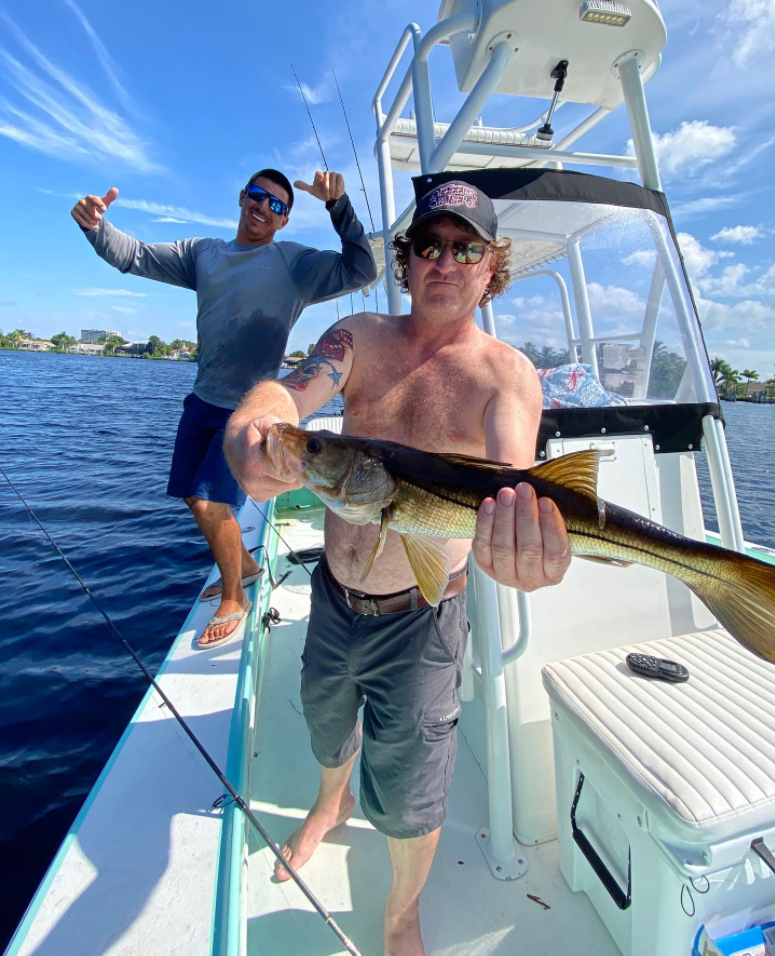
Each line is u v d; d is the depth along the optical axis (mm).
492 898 2246
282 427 1609
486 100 2537
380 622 1931
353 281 3543
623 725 1889
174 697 2564
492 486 1571
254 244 3684
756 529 8836
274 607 4461
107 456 13688
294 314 3715
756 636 1541
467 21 2566
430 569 1668
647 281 3232
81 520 8820
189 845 1735
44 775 3693
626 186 2865
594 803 2066
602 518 1552
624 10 2412
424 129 2818
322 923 2180
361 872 2383
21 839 3207
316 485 1625
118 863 1667
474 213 1761
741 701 1951
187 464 3617
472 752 3039
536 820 2475
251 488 1668
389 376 1973
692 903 1590
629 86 2842
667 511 2762
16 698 4473
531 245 3588
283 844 2494
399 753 1919
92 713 4297
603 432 2670
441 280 1802
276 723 3223
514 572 1428
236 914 1515
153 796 1942
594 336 3654
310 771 2912
